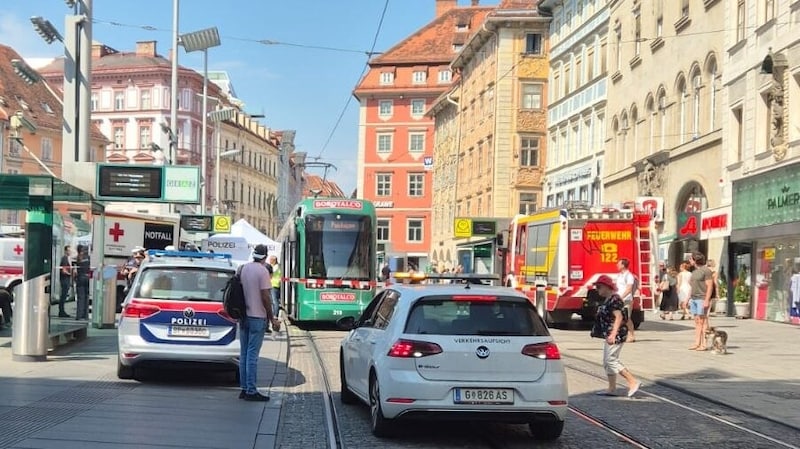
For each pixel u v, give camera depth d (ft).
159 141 279.28
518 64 180.75
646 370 49.03
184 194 62.44
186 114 280.72
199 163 289.53
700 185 105.91
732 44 98.17
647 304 75.92
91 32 61.26
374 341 30.76
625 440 29.68
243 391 36.55
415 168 283.18
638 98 126.41
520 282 91.50
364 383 31.71
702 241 107.76
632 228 77.15
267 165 384.27
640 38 125.70
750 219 91.91
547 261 81.41
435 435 30.27
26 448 24.97
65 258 54.44
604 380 45.37
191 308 39.24
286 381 43.52
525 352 28.22
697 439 29.96
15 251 70.03
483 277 35.99
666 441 29.58
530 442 29.30
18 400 33.09
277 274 78.64
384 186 284.82
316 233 80.43
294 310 81.41
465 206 214.90
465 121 219.41
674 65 114.11
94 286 70.18
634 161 127.75
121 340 39.04
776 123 86.58
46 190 44.68
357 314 79.46
